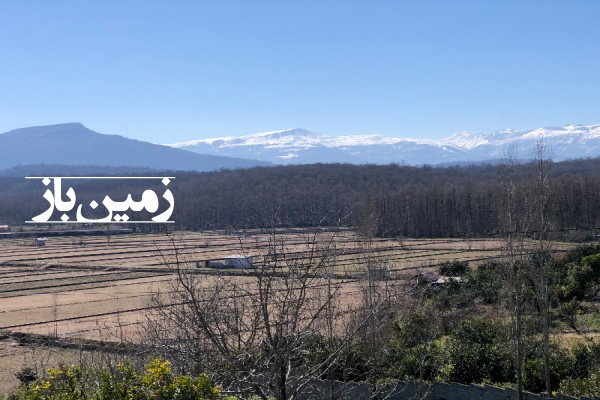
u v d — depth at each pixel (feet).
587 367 77.82
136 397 27.63
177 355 36.42
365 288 59.41
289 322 32.65
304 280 32.58
